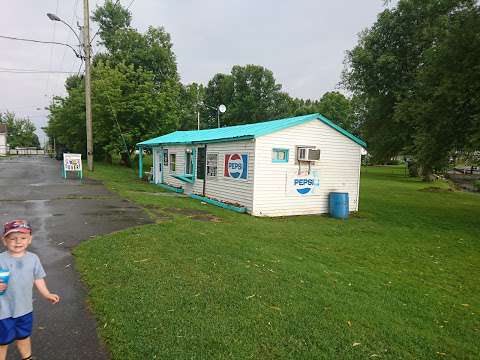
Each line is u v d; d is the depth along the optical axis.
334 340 3.50
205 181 14.20
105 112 29.27
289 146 11.77
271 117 64.19
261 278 5.02
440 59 12.71
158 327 3.47
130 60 36.66
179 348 3.13
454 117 12.44
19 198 11.45
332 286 5.02
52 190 13.64
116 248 6.04
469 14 12.04
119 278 4.70
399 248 8.02
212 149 13.63
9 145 86.50
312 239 8.14
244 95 63.88
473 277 6.34
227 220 9.66
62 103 39.41
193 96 43.97
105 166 30.34
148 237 6.86
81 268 5.09
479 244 8.93
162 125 31.42
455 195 21.12
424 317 4.39
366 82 32.06
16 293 2.70
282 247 7.05
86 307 3.93
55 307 3.90
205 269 5.22
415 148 14.70
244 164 11.61
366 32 32.44
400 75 30.23
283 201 11.81
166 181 18.59
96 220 8.51
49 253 5.81
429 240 9.09
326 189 12.88
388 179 32.88
